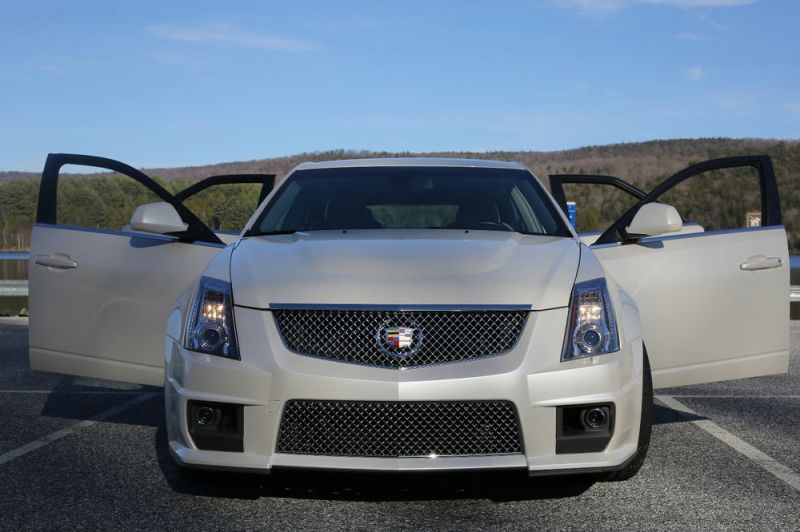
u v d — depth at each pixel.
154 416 4.74
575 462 2.94
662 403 5.26
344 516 2.94
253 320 3.07
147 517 2.92
